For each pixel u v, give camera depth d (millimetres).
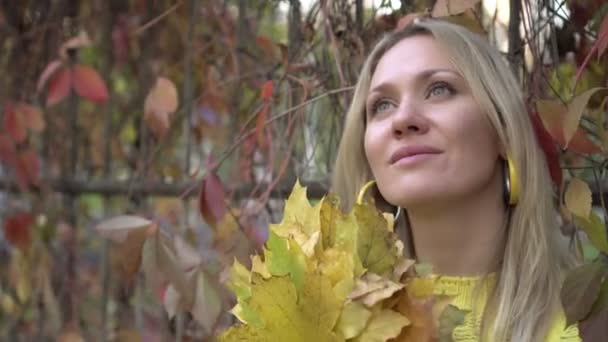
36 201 2203
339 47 1564
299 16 1662
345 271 968
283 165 1581
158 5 2117
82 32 1946
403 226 1204
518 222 1140
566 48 1468
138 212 2057
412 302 969
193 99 2033
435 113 1113
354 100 1266
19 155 2055
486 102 1127
